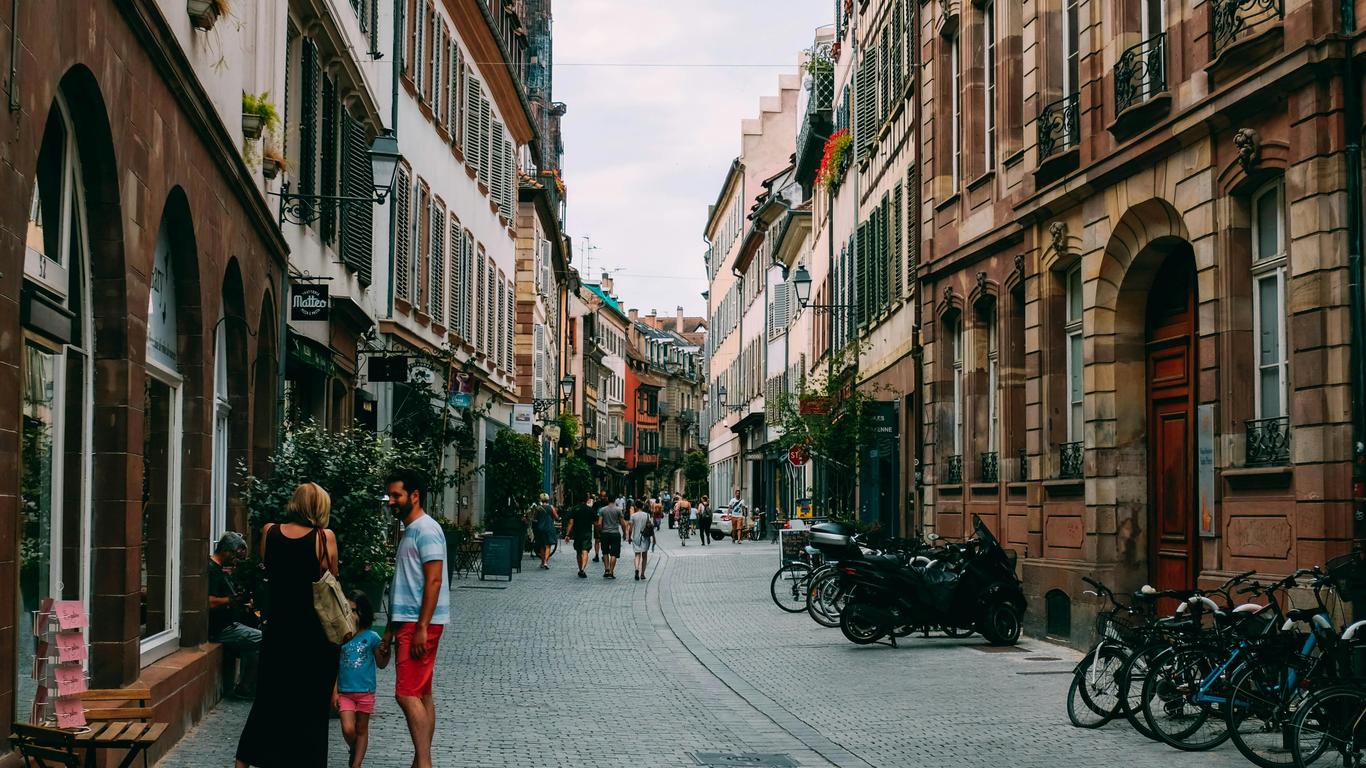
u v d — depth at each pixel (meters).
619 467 128.50
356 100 22.22
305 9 17.78
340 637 8.74
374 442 13.88
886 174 30.61
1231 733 10.04
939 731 11.50
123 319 8.82
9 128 6.57
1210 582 13.82
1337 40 11.84
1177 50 14.74
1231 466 13.62
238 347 13.73
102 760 7.89
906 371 27.89
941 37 23.34
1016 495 19.58
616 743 10.85
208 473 11.76
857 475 30.00
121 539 8.93
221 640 12.27
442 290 32.09
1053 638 18.03
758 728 11.69
